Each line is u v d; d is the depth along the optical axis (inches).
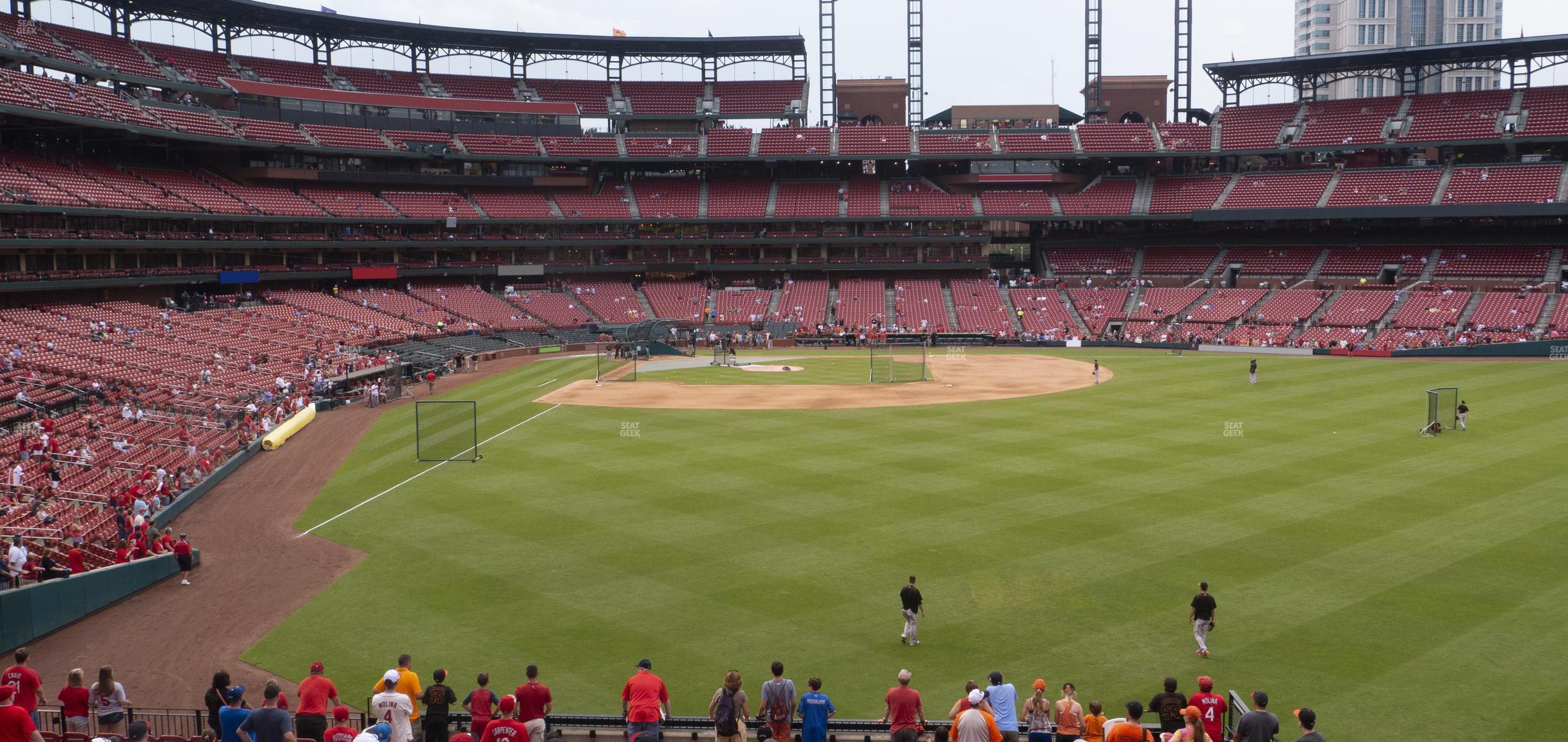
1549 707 794.2
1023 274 4512.8
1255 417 2090.3
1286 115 4286.4
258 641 989.2
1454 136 3853.3
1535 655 887.1
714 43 4549.7
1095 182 4453.7
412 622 1020.5
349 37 4183.1
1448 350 3132.4
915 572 1136.8
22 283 2487.7
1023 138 4421.8
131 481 1529.3
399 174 3976.4
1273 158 4394.7
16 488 1412.4
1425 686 833.5
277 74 3912.4
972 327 4030.5
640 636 971.3
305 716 682.2
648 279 4507.9
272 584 1159.6
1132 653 914.1
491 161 4284.0
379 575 1168.2
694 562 1182.9
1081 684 856.9
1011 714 737.0
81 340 2341.3
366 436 2038.6
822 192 4473.4
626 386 2721.5
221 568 1224.8
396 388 2568.9
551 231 4252.0
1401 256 3816.4
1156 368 3016.7
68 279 2642.7
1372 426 1964.8
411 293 3843.5
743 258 4473.4
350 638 986.7
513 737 614.9
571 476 1625.2
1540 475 1529.3
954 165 4603.8
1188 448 1772.9
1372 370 2849.4
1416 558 1150.3
